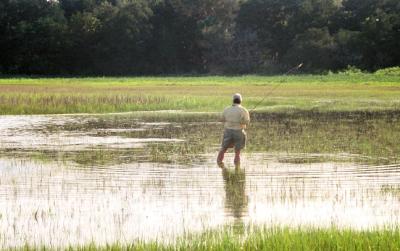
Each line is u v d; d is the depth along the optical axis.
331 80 133.12
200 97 81.12
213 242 18.41
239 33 188.38
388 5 183.62
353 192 26.19
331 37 172.75
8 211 23.30
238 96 33.62
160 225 21.27
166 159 35.03
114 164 33.41
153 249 17.81
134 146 40.75
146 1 194.88
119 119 60.50
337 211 23.09
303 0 189.38
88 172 31.02
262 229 20.20
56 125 55.25
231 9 190.62
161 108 71.62
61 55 188.50
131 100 74.56
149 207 23.83
